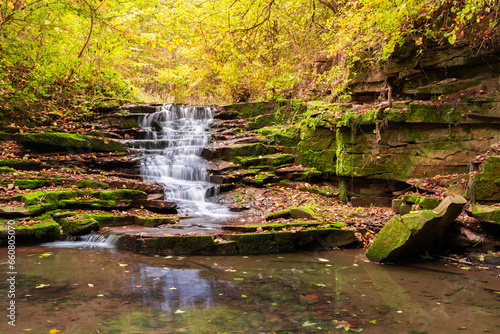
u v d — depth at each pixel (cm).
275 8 1334
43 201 769
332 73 1030
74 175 994
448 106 816
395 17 741
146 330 330
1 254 607
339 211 832
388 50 798
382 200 935
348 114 932
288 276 509
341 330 335
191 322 349
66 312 369
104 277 491
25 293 423
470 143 800
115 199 872
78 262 564
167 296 421
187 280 484
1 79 1229
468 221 628
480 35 771
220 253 638
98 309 378
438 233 607
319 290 449
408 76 892
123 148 1242
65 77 1498
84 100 1512
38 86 1330
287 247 663
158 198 934
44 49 1343
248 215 891
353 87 1019
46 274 500
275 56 1594
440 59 837
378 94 978
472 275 518
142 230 728
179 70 1838
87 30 1436
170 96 2223
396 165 893
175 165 1178
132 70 2173
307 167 1173
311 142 1169
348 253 648
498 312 380
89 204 824
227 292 438
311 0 1378
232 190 1117
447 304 403
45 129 1257
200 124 1520
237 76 1630
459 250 632
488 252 588
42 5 1209
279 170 1175
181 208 951
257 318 361
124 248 661
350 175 952
